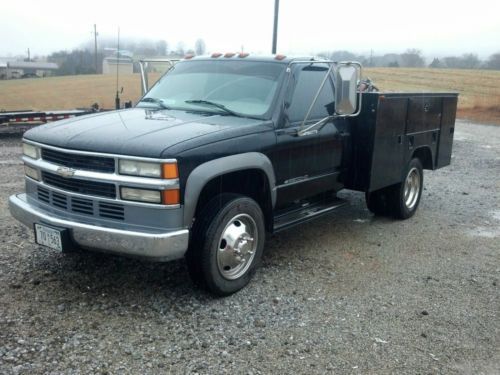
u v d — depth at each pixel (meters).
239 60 5.74
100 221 4.21
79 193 4.29
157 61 6.59
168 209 4.04
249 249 4.80
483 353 3.97
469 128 23.95
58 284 4.73
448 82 48.72
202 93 5.52
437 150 7.84
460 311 4.64
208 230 4.36
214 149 4.32
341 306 4.61
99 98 31.03
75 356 3.62
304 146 5.45
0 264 5.11
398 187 7.15
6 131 14.48
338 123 6.03
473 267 5.75
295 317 4.35
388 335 4.14
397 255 6.02
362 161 6.30
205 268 4.39
